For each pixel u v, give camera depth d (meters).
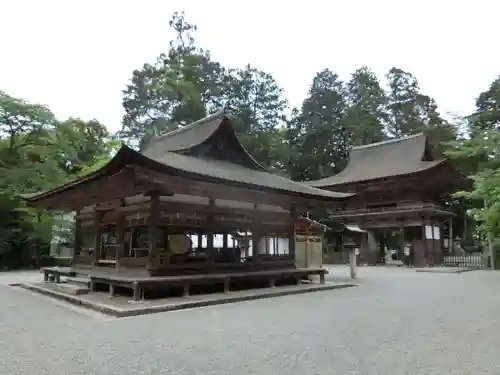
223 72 49.94
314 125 46.09
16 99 26.17
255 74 51.94
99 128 36.38
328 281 17.42
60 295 12.20
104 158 30.48
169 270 11.95
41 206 17.45
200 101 45.91
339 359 5.57
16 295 13.16
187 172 11.29
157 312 9.61
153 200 11.80
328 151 46.31
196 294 12.31
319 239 19.42
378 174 34.84
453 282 17.56
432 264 31.09
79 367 5.17
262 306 10.57
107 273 13.08
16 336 7.02
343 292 13.85
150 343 6.44
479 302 11.28
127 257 13.44
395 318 8.75
